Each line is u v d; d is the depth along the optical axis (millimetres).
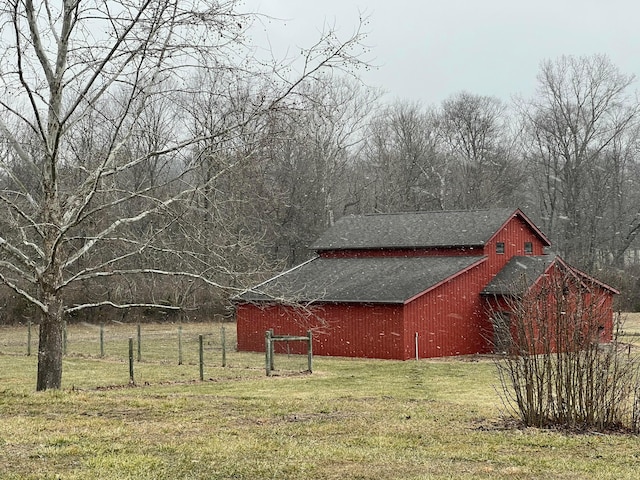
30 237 19734
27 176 20062
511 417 14156
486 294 37781
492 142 71250
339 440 11812
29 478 9070
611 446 11555
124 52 15250
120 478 9102
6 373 25703
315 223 52688
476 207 67375
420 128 68188
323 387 22297
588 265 61156
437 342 35719
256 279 17812
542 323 13547
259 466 9906
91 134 17812
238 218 16984
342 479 9422
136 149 19516
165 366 28438
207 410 14742
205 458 10305
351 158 63906
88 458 10109
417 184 67062
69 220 16875
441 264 37875
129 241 16562
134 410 14445
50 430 12047
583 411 13297
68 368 27406
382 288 35750
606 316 15492
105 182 17016
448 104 72250
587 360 13133
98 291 30078
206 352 36750
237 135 15695
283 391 20656
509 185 70250
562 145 65375
